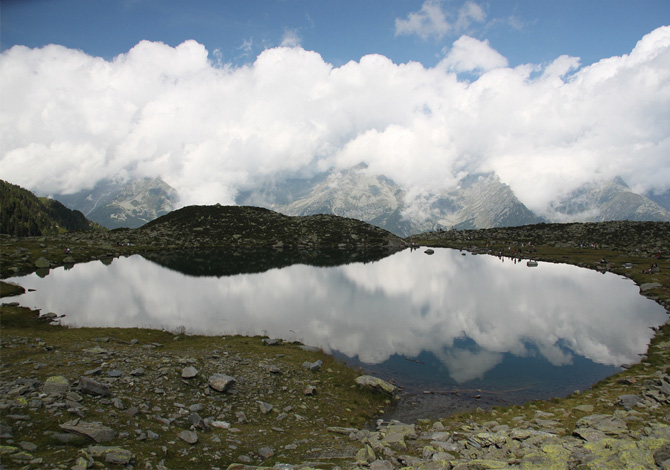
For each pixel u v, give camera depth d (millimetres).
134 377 26438
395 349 47031
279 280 96625
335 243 192375
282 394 30234
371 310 67562
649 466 14344
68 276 90938
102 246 144375
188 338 46469
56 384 20641
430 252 171250
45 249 120812
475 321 61000
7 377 23625
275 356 39875
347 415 28766
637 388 31406
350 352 45594
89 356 30281
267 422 24828
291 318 60531
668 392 27000
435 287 90750
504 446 19344
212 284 88188
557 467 15172
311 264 129875
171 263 121000
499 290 87250
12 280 84312
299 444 20562
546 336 52875
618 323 58969
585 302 74250
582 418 24031
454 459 17766
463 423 26875
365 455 18156
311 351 43625
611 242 161500
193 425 21375
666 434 18719
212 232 190625
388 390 33688
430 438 22141
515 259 147000
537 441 19656
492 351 46719
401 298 78188
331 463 17391
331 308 68312
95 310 59844
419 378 38250
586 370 40156
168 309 63375
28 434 15719
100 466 14195
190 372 28812
